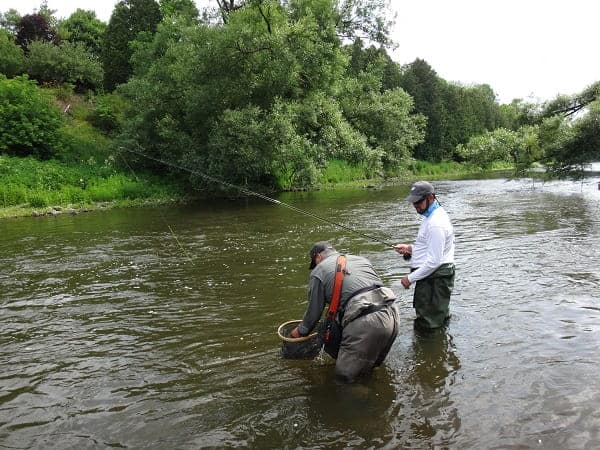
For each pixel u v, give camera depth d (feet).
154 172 65.67
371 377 12.01
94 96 90.68
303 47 57.82
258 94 58.54
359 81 80.84
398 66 147.54
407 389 11.34
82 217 43.21
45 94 70.08
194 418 10.41
